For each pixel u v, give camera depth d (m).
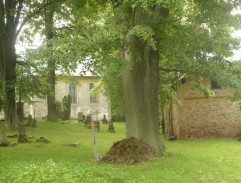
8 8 29.55
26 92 29.91
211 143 25.80
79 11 22.34
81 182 10.60
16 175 10.98
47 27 29.09
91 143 23.80
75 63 13.55
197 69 18.36
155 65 17.61
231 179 12.43
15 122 30.02
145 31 13.77
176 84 23.14
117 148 16.05
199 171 13.60
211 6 16.12
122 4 14.85
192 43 16.81
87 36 14.91
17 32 30.08
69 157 17.17
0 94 25.33
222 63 18.28
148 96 17.45
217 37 17.19
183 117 30.08
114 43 14.24
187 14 17.22
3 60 29.78
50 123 36.97
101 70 14.23
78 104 52.19
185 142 26.91
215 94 29.80
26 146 21.56
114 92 30.52
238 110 29.70
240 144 24.94
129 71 17.55
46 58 13.91
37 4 28.16
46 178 10.62
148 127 17.23
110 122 34.78
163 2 13.23
